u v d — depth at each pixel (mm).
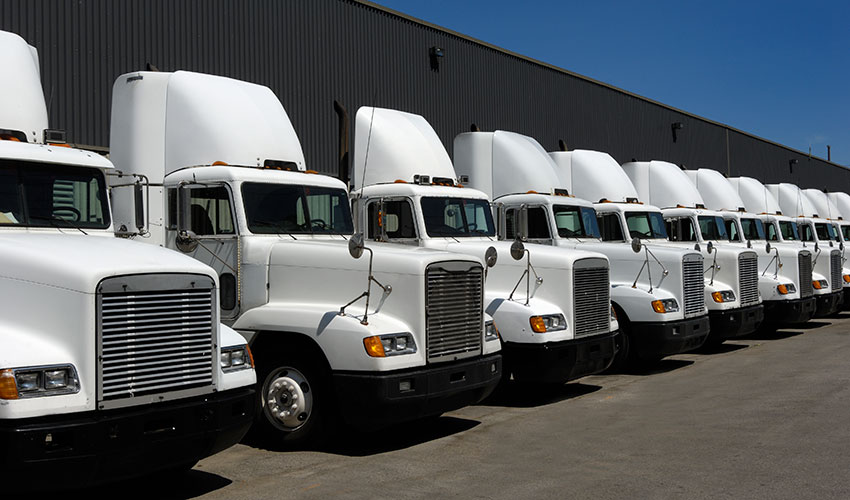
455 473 6660
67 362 5176
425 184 10227
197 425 5703
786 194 24250
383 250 7773
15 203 6426
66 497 6133
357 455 7391
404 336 7348
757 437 7691
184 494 6152
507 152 12328
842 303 19750
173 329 5625
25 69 7312
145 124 8805
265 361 7746
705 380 11492
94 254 5629
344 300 7684
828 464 6617
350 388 7145
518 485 6234
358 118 10633
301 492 6137
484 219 10805
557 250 10258
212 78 9070
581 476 6453
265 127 8859
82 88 13719
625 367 13016
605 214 13531
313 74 17609
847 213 28250
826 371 11922
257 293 7949
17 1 12914
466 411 9602
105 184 7102
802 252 17344
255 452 7547
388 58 19375
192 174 8336
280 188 8398
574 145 25562
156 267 5570
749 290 15039
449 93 21016
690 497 5797
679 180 16734
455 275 7828
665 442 7605
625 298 12188
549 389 11125
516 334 9555
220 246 8117
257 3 16562
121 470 5367
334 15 18141
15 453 4879
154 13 14789
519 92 23375
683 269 12375
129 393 5367
